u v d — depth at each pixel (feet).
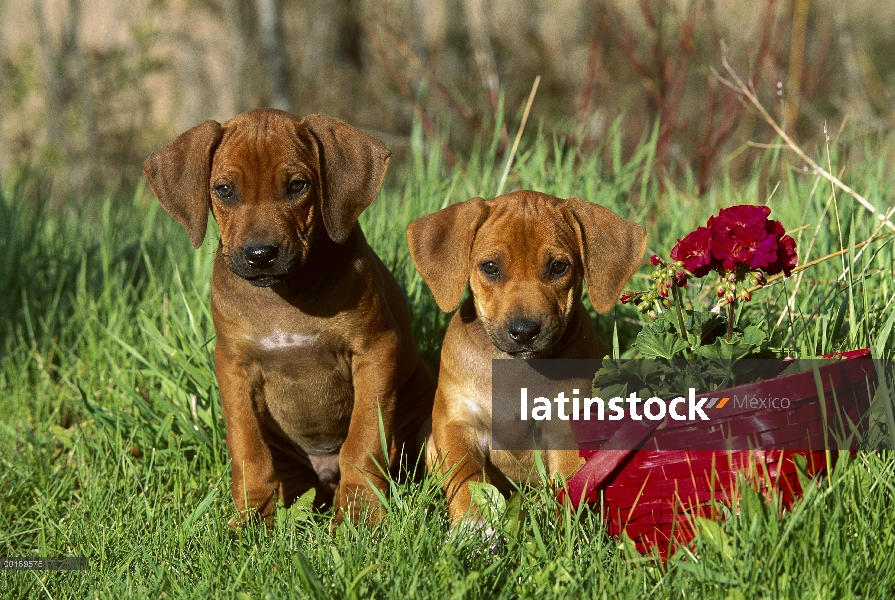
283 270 14.28
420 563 12.05
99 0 63.26
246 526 14.60
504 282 14.53
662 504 12.40
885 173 25.99
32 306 23.73
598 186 23.99
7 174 49.34
